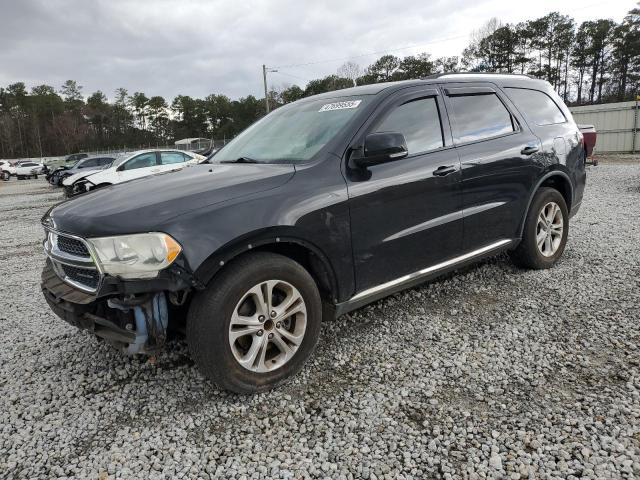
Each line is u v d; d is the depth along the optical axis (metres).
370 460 2.19
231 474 2.14
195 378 2.99
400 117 3.40
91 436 2.49
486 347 3.18
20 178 39.41
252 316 2.68
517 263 4.58
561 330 3.34
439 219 3.51
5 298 4.98
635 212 7.29
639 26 62.66
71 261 2.67
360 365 3.05
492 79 4.27
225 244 2.46
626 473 2.00
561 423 2.36
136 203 2.62
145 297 2.48
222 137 91.19
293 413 2.59
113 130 102.88
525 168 4.14
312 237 2.80
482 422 2.41
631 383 2.64
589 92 68.81
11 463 2.29
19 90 109.31
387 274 3.27
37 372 3.22
